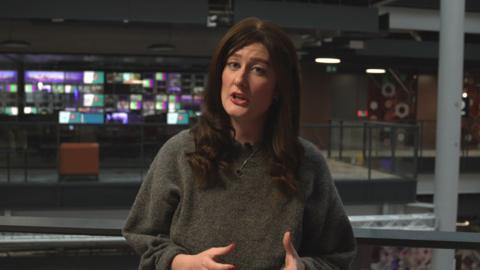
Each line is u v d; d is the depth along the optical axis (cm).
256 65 121
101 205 888
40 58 1392
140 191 130
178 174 125
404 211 1012
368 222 841
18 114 1441
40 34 1277
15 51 1280
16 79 1448
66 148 877
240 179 121
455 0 806
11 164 876
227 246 111
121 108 1496
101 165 893
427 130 1623
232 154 124
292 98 125
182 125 909
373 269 197
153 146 903
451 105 819
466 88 1686
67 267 185
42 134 883
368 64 1481
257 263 118
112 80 1491
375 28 954
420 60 1430
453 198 834
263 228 119
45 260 181
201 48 1382
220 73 125
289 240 111
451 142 825
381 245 167
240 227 119
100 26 1292
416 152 982
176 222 122
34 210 873
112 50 1334
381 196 973
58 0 844
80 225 168
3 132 873
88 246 185
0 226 170
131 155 898
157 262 119
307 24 928
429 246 166
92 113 1434
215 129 124
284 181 119
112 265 186
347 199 961
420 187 1323
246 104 121
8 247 182
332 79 1641
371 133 1001
